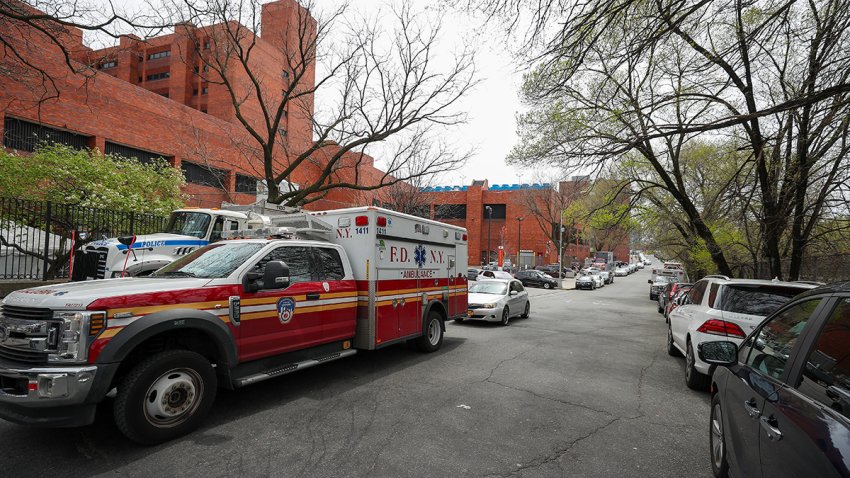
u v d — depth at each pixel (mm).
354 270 6852
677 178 14305
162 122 27297
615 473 3660
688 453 4117
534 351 8844
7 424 4352
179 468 3527
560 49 5605
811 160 8797
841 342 2018
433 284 8570
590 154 8258
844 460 1550
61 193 14094
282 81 34375
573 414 5121
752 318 5828
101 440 4027
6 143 20469
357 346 6742
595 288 39531
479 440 4254
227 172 30609
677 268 44125
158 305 4051
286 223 7391
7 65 10867
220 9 13844
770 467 2197
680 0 5086
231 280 4754
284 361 5418
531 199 46438
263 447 3967
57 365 3520
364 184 38031
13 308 3865
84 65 10586
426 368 7129
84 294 3748
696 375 6316
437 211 50844
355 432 4363
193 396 4230
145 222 14062
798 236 10773
